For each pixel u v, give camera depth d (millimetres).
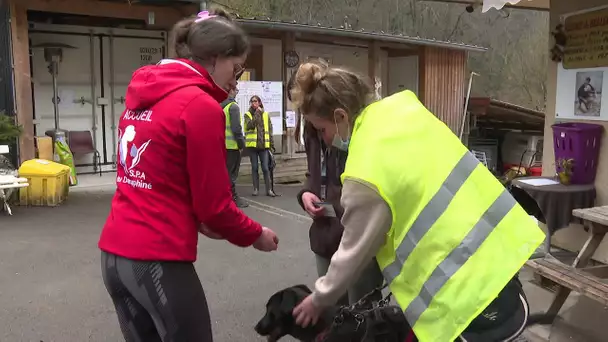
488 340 1876
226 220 2000
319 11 21234
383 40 12555
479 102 14430
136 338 2098
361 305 2230
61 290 4566
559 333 3682
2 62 8891
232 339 3682
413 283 1838
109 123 10461
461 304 1776
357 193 1793
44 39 9727
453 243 1805
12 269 5105
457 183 1851
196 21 2029
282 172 11414
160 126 1895
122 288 2006
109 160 10531
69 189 9320
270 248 2219
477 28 25141
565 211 4617
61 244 5961
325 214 2721
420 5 23984
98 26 10141
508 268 1799
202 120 1895
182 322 1968
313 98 2018
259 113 8961
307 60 2119
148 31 10539
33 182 7938
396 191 1791
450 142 1904
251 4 17781
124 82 10539
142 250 1915
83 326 3865
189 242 1971
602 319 3893
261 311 4156
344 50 13789
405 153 1820
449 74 14266
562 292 3816
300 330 2098
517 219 1864
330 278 1870
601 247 4836
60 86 9969
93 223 6961
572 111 5207
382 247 1878
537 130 14422
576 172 4801
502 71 25016
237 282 4793
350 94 1983
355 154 1855
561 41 5281
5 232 6465
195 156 1896
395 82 14602
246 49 2086
